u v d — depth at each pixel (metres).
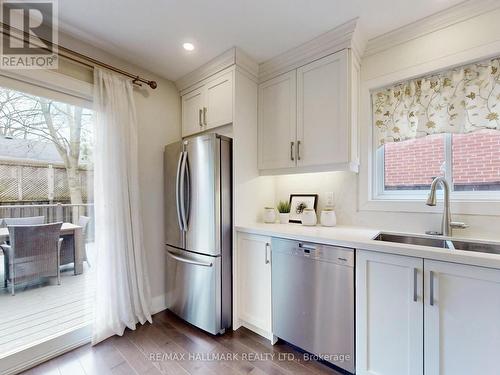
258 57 2.19
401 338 1.32
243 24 1.76
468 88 1.63
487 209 1.55
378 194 2.06
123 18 1.69
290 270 1.78
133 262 2.15
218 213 2.01
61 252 1.94
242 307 2.12
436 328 1.22
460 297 1.16
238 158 2.17
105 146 1.98
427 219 1.77
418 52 1.78
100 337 1.91
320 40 1.89
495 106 1.54
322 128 1.93
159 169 2.50
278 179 2.63
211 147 2.00
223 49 2.08
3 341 1.68
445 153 1.78
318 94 1.95
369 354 1.43
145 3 1.55
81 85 1.93
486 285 1.10
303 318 1.70
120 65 2.21
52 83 1.78
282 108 2.19
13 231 1.72
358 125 2.02
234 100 2.12
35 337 1.77
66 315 1.93
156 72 2.46
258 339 1.97
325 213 2.10
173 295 2.34
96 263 1.93
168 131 2.58
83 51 1.97
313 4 1.57
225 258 2.06
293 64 2.12
